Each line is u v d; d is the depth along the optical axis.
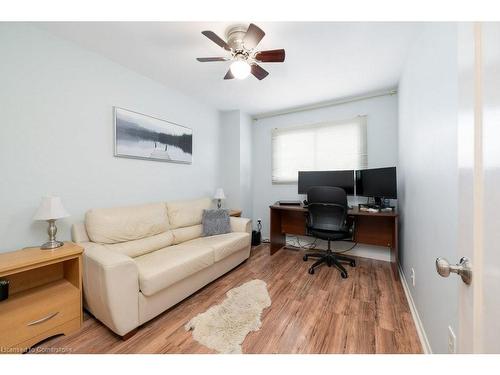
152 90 2.57
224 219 2.82
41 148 1.72
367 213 2.48
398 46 1.90
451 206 1.05
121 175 2.28
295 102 3.27
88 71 1.99
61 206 1.58
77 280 1.54
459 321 0.60
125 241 1.99
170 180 2.84
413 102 1.81
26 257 1.37
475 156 0.51
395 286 2.17
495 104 0.43
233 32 1.68
